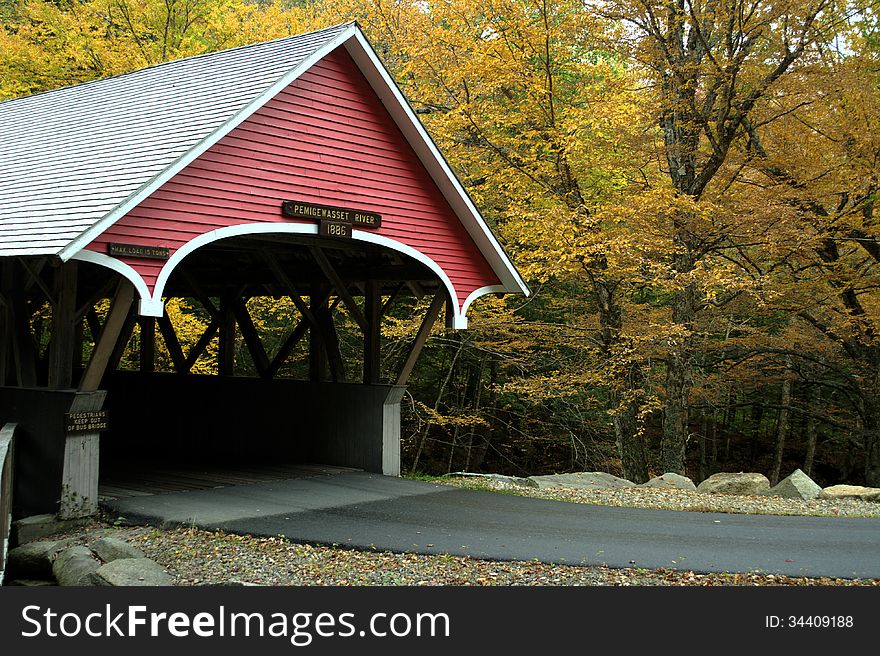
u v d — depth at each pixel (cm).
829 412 2120
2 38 1878
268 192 934
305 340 2178
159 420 1452
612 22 1514
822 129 1490
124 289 834
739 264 1625
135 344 2189
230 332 1393
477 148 1652
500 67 1498
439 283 1145
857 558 722
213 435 1370
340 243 1121
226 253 1338
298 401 1269
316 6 2106
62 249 739
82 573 675
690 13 1442
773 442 2856
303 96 974
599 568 685
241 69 1034
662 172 1681
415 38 1652
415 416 2038
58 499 851
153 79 1180
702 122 1509
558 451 2353
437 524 847
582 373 1594
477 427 2234
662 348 1522
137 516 866
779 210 1412
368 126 1041
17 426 885
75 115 1171
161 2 1970
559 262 1417
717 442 2892
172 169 831
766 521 906
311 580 662
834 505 1050
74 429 856
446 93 1673
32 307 1512
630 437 1639
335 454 1217
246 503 934
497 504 973
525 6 1555
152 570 664
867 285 1598
